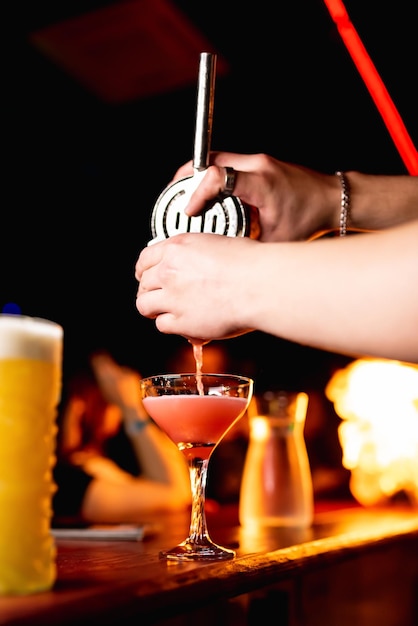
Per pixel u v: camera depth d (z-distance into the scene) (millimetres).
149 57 3674
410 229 811
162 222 1156
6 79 3932
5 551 693
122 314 6656
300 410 1696
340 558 1308
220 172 1116
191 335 944
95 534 1319
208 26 3371
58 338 768
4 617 596
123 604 707
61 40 3502
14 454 705
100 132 4645
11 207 5480
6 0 3203
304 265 839
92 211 5723
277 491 1643
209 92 1150
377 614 1942
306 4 3193
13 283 6141
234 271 886
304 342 855
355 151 4379
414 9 3205
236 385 1064
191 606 806
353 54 3355
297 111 4156
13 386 705
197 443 1066
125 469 4066
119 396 3842
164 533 1452
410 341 788
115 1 3152
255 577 956
